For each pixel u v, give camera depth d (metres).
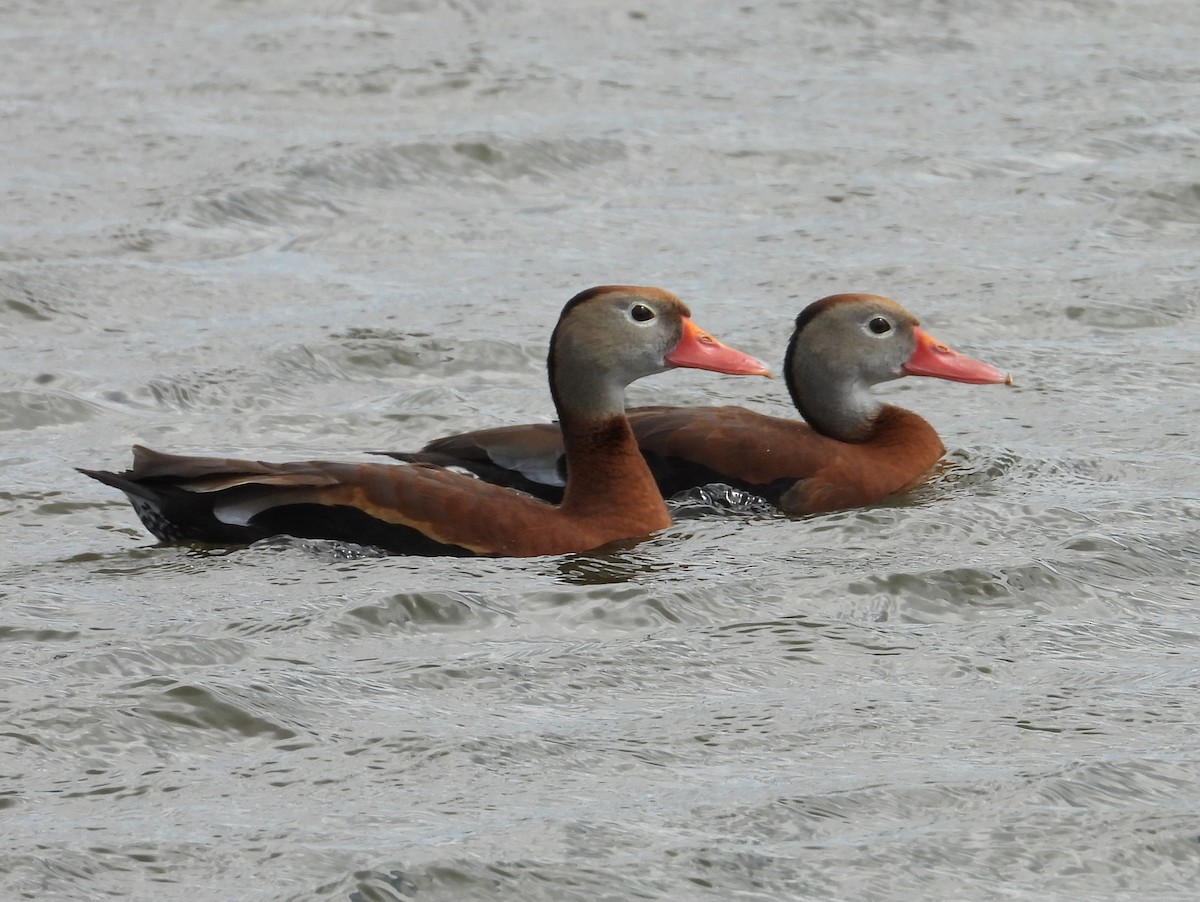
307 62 30.00
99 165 25.31
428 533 13.52
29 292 20.58
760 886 9.08
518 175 25.39
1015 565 13.13
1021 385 18.50
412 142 25.64
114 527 14.39
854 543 14.04
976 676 11.55
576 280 21.80
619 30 32.22
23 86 28.92
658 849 9.34
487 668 11.48
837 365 15.93
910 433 15.87
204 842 9.30
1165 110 28.08
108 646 11.64
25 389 17.78
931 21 32.81
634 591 12.67
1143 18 33.28
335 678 11.27
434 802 9.80
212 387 18.19
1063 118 27.69
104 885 8.92
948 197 24.66
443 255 22.66
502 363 19.14
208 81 29.02
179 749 10.34
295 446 16.86
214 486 13.30
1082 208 24.20
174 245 22.48
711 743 10.57
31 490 15.22
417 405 17.86
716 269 22.22
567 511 14.05
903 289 21.42
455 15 32.88
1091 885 9.20
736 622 12.34
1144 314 20.52
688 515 14.95
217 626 12.07
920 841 9.49
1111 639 12.19
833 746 10.56
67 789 9.86
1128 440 16.75
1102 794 9.99
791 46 31.47
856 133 27.11
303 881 8.94
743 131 27.08
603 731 10.70
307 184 24.45
